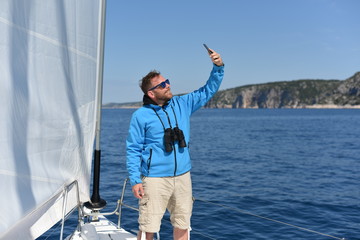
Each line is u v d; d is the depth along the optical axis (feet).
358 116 352.28
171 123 8.57
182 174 8.74
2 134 6.05
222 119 305.94
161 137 8.48
